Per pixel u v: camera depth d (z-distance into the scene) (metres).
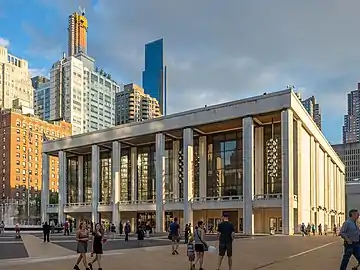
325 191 91.56
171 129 72.94
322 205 86.81
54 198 132.62
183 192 71.62
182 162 79.12
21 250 29.30
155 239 46.44
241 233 63.06
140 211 79.00
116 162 81.44
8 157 147.00
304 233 58.03
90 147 88.88
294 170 65.00
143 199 84.50
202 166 75.06
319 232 66.69
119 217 79.88
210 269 16.20
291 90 60.91
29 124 154.12
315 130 78.88
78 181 96.94
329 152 96.38
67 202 98.00
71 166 100.00
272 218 64.31
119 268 17.08
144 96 190.75
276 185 66.06
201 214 71.25
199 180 75.12
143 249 28.69
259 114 63.41
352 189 141.12
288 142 60.19
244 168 63.47
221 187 72.69
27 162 151.75
